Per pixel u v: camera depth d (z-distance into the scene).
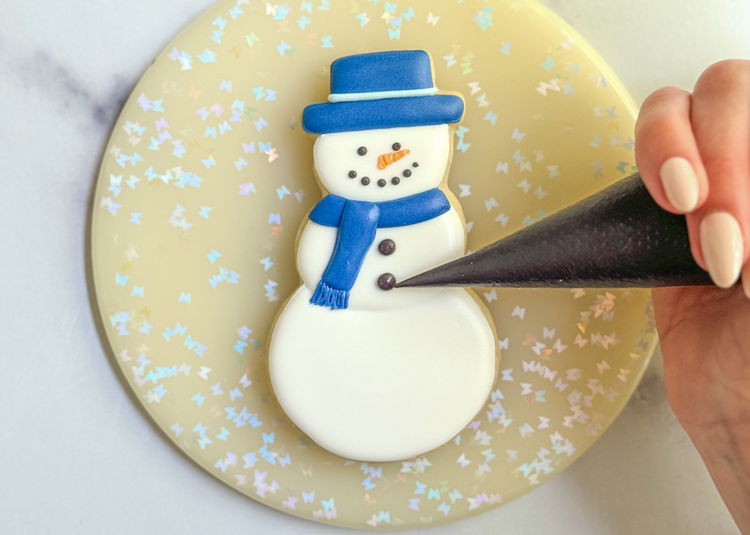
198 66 0.31
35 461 0.34
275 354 0.30
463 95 0.31
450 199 0.30
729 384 0.28
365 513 0.32
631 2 0.32
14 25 0.32
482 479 0.32
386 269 0.29
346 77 0.28
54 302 0.33
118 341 0.32
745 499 0.29
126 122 0.31
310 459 0.32
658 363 0.34
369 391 0.30
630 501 0.34
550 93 0.30
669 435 0.34
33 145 0.33
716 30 0.32
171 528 0.34
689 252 0.24
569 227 0.25
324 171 0.29
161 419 0.32
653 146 0.24
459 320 0.30
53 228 0.33
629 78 0.33
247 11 0.31
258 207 0.31
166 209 0.31
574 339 0.31
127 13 0.32
